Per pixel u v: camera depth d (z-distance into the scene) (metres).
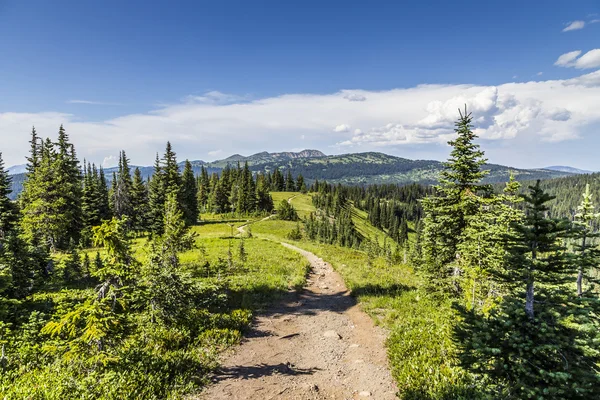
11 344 9.66
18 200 49.47
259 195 108.69
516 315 6.21
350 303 17.94
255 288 19.62
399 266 29.81
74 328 8.05
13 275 16.11
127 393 7.54
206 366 9.78
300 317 15.66
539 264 6.10
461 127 14.26
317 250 41.00
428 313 13.86
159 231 21.45
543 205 6.31
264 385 9.18
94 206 57.53
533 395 5.53
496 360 6.25
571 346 5.71
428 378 8.90
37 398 6.82
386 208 169.88
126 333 8.84
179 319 12.37
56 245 40.22
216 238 50.34
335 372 10.20
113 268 8.80
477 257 11.97
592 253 7.86
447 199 14.64
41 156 47.91
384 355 11.09
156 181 61.00
